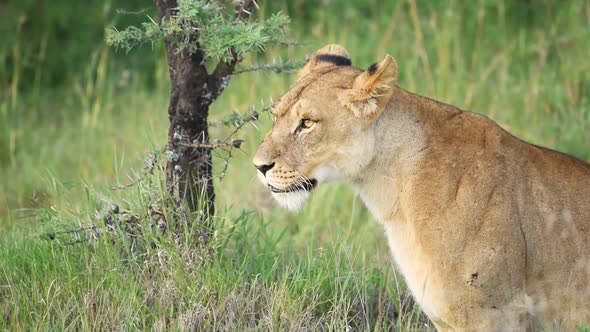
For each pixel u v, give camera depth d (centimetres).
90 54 1895
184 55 945
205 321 900
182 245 950
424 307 859
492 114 1515
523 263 839
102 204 1011
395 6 1830
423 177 855
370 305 994
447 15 1725
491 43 1739
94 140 1598
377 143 868
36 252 965
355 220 1283
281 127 886
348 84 873
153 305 920
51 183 1273
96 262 931
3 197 1387
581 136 1438
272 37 953
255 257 1003
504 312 836
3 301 933
